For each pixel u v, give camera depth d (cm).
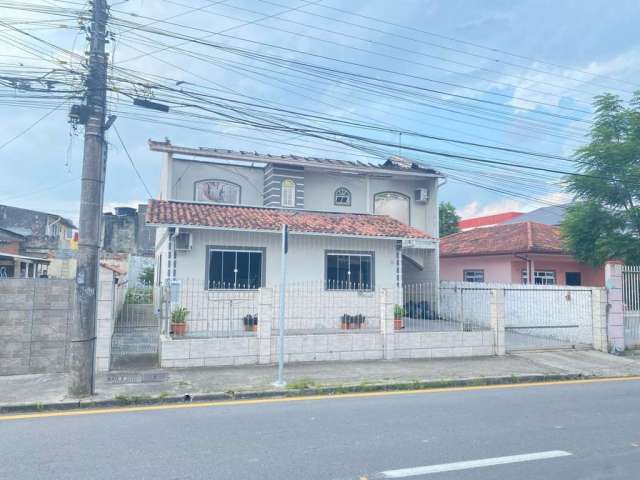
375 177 2156
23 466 515
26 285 968
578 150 1969
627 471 508
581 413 752
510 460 538
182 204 1669
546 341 1417
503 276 2244
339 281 1664
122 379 931
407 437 619
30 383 888
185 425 673
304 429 654
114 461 530
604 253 1905
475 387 967
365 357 1177
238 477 486
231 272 1541
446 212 3950
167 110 1068
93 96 834
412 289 1900
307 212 1833
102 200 847
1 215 3988
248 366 1070
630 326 1430
